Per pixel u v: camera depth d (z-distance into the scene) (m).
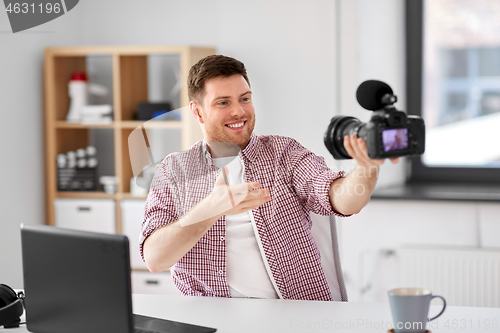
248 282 1.54
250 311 1.38
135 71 3.27
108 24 3.39
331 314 1.35
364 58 2.99
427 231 2.83
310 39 3.10
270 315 1.35
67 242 1.09
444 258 2.74
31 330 1.18
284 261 1.53
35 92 3.10
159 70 3.32
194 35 3.29
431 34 3.18
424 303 1.09
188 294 1.61
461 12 3.12
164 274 3.02
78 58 3.33
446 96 3.19
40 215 3.16
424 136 1.14
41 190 3.17
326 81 3.10
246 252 1.55
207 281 1.55
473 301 2.72
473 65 3.13
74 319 1.10
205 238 1.54
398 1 3.13
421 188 3.03
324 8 3.07
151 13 3.34
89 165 3.16
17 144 2.93
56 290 1.12
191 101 1.40
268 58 3.17
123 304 1.03
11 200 2.88
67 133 3.26
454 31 3.14
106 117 3.10
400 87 3.19
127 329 1.03
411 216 2.85
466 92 3.16
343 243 2.95
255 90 3.20
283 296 1.53
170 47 3.01
